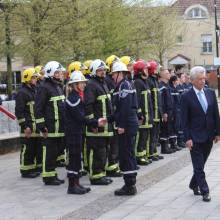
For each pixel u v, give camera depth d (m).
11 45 22.36
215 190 9.97
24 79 12.18
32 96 12.14
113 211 8.69
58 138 11.03
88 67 12.84
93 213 8.61
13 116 13.51
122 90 9.62
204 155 9.34
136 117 9.77
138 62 13.15
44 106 11.00
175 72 16.83
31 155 12.07
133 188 9.80
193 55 65.00
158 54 45.38
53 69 11.05
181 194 9.75
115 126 10.61
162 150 15.28
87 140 10.95
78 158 10.07
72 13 22.12
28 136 11.95
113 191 10.25
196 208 8.70
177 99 15.84
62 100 11.09
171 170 12.31
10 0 21.20
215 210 8.55
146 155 13.48
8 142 16.11
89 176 11.24
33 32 21.91
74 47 22.73
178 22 55.28
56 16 22.02
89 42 23.19
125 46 28.16
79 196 9.91
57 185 11.02
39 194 10.20
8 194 10.29
